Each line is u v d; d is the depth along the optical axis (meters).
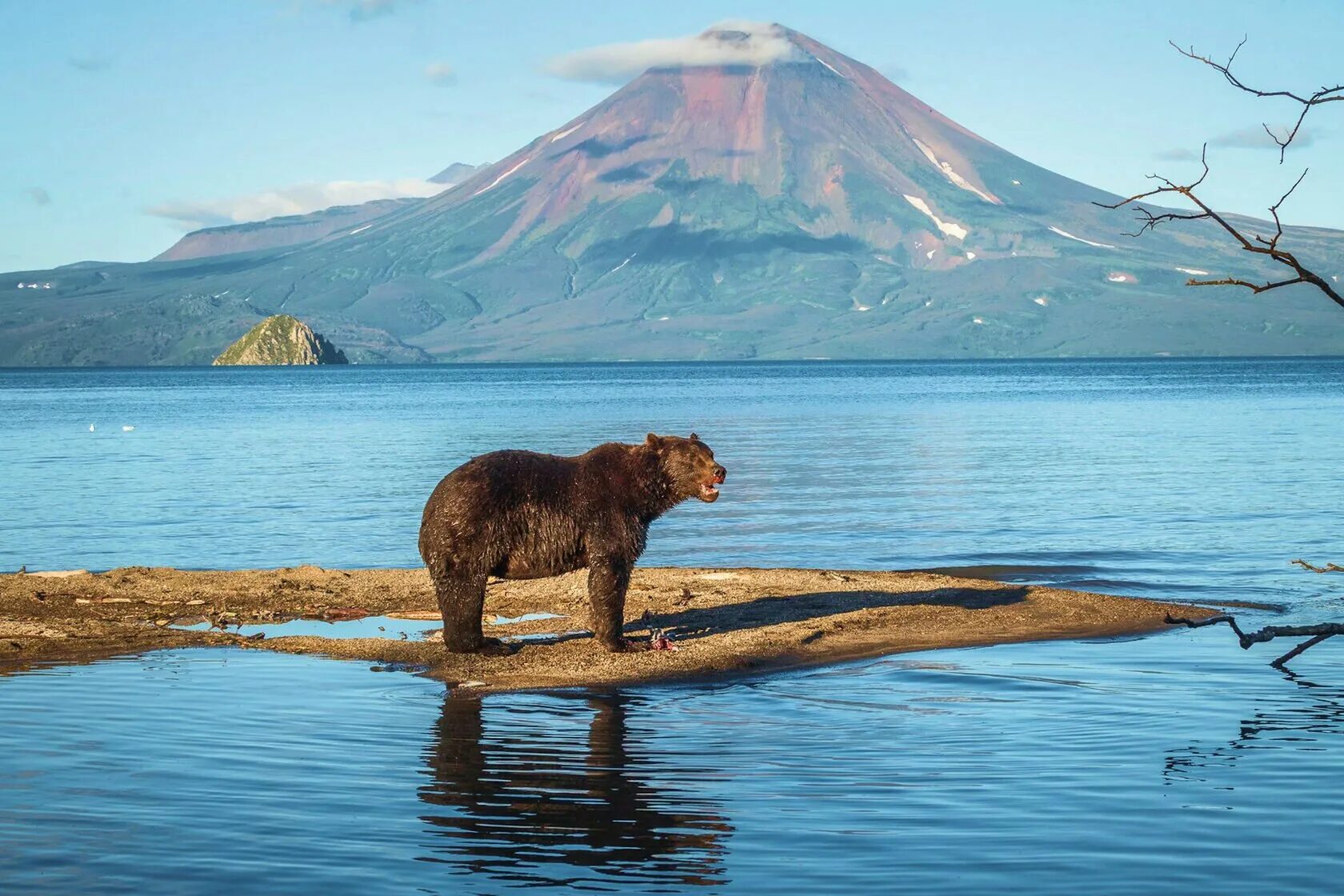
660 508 17.17
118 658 16.53
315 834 9.77
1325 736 12.48
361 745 12.38
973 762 11.68
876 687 15.03
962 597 20.89
